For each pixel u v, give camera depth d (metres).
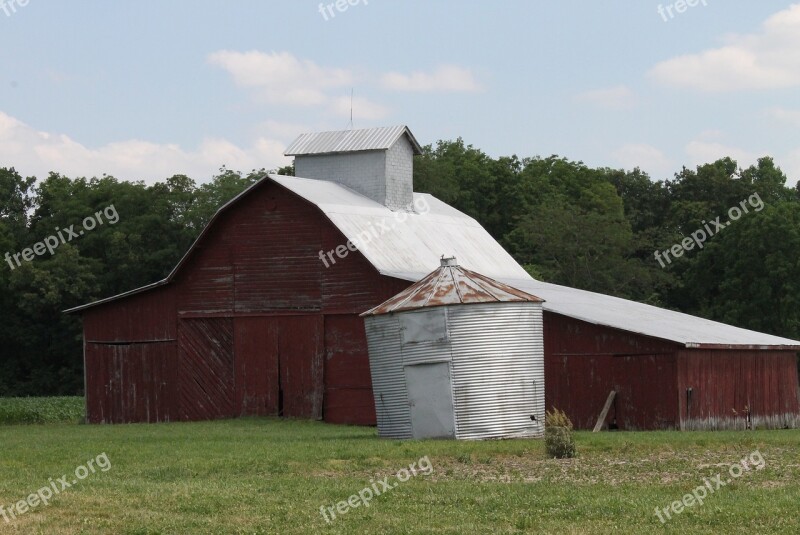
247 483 30.50
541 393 42.00
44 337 102.44
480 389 40.84
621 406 50.50
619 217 110.06
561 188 120.69
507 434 40.94
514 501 27.41
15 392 102.12
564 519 25.45
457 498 27.88
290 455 35.47
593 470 32.44
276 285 57.75
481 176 118.88
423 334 41.19
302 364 56.84
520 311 41.72
